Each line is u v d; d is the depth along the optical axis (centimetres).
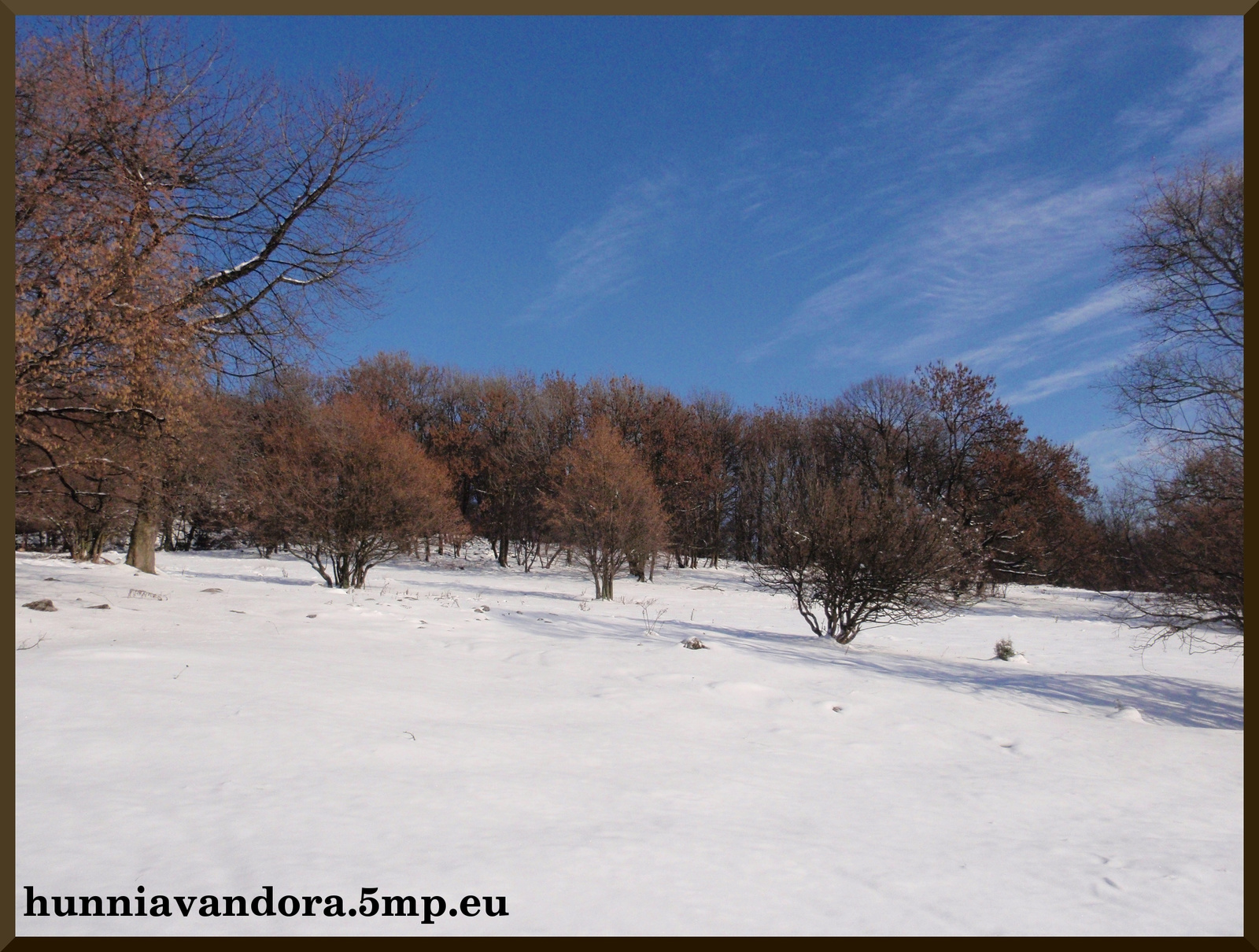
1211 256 2088
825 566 1452
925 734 751
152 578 1838
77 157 1140
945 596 1523
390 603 1588
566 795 484
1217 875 429
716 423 5622
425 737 581
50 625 918
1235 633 1270
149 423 1256
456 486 4778
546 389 5162
